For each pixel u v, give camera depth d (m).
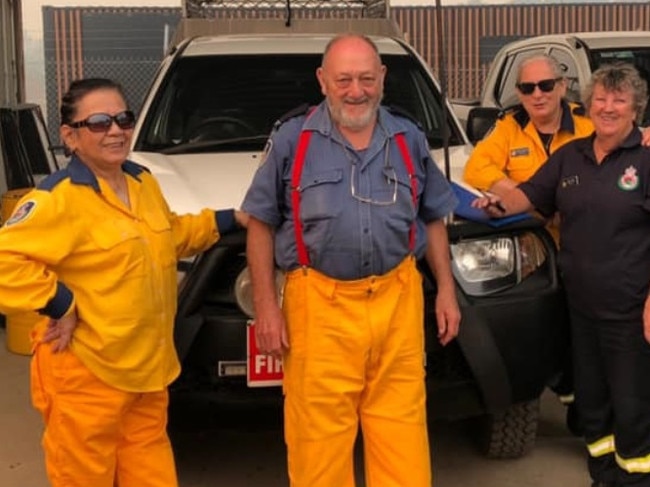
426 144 3.17
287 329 3.12
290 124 3.05
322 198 2.96
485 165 4.09
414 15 12.16
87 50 12.22
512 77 8.43
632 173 3.52
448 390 3.62
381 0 7.00
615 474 3.87
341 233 2.96
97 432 3.01
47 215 2.83
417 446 3.15
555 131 4.16
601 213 3.56
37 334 3.05
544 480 4.11
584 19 12.84
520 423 4.14
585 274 3.63
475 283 3.65
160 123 5.11
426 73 5.46
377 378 3.11
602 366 3.78
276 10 7.34
